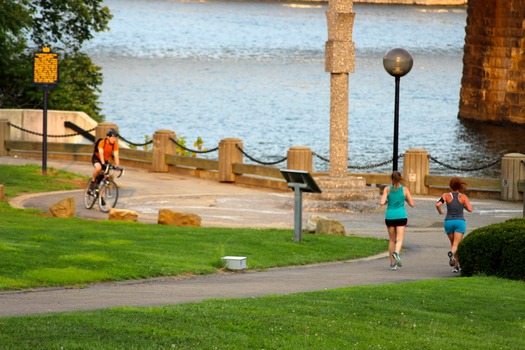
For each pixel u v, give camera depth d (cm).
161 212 4853
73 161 7788
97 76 10812
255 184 6869
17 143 7975
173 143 7456
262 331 2283
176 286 3166
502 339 2414
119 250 3750
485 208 6066
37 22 10706
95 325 2220
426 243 4778
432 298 2914
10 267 3222
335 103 5994
